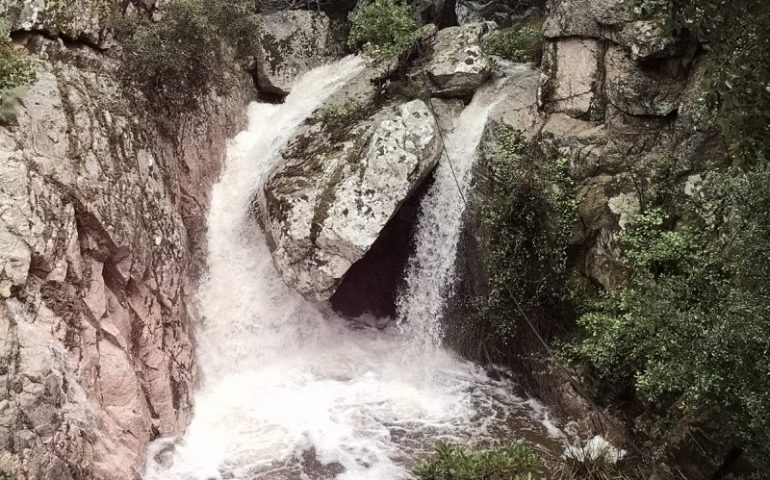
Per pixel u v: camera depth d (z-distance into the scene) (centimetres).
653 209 846
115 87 921
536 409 970
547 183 930
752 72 445
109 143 841
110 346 763
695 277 655
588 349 840
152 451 817
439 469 651
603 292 878
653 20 855
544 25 1013
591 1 927
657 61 879
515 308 960
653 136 890
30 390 623
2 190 659
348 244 949
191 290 1014
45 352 649
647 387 697
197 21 994
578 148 931
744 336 503
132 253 817
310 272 966
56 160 749
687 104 844
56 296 696
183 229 993
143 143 924
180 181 1023
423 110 1045
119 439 741
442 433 918
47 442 628
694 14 466
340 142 1051
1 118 712
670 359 632
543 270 947
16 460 594
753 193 536
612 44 926
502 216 942
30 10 852
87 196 763
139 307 841
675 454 724
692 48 850
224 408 959
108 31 952
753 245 528
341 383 1043
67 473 645
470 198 1017
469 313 1045
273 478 820
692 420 711
